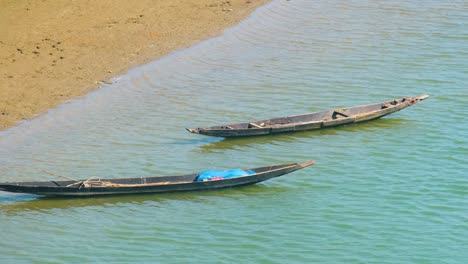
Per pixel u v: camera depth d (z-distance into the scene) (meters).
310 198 89.81
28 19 131.62
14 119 106.31
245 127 104.88
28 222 84.69
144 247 80.31
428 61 128.62
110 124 106.62
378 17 147.38
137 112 110.19
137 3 143.38
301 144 103.50
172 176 91.31
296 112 111.69
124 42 129.38
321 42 136.12
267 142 103.88
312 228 83.81
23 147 99.75
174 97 115.00
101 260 78.00
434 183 92.94
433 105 114.12
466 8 151.12
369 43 135.75
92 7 138.75
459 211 87.06
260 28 140.62
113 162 97.12
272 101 114.88
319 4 153.50
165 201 89.38
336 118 108.06
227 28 139.12
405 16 147.62
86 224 84.50
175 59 126.56
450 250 80.06
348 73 124.44
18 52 121.75
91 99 112.88
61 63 120.75
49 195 89.25
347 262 78.00
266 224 84.56
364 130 107.38
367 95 117.19
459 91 118.06
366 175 95.00
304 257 78.75
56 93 113.25
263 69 125.19
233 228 83.88
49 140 101.81
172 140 103.44
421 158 99.06
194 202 89.19
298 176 94.88
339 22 144.88
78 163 96.44
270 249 80.12
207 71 123.69
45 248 80.00
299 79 122.12
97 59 123.38
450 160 98.44
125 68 122.00
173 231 83.25
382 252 79.62
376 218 85.62
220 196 90.44
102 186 88.94
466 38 137.50
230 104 113.75
